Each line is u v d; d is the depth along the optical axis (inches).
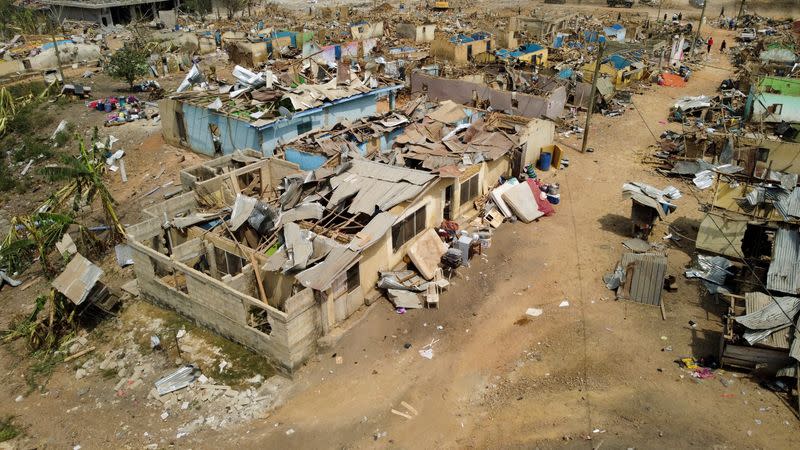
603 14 3457.2
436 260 906.1
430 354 745.6
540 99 1465.3
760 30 2847.0
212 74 1915.6
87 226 1132.5
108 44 2566.4
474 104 1577.3
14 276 1047.6
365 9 3599.9
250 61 2170.3
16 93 1847.9
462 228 1016.9
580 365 708.0
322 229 838.5
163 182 1266.0
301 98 1269.7
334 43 2454.5
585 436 604.7
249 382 710.5
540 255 959.0
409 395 682.2
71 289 831.1
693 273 871.7
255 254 804.6
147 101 1765.5
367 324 794.2
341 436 629.3
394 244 873.5
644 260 816.9
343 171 956.0
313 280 719.1
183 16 3267.7
